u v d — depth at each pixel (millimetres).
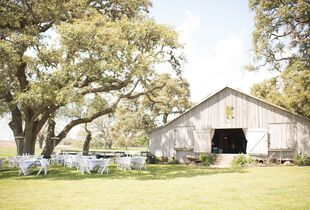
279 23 23250
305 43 22719
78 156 19250
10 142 66562
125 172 18375
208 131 26125
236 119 24984
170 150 27766
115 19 26703
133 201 9148
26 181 14039
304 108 28938
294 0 21922
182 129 27469
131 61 19641
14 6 20578
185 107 42969
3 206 8484
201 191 10969
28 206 8477
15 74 23797
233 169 20156
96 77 20531
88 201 9164
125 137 47562
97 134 53406
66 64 19266
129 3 25781
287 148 22672
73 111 30406
